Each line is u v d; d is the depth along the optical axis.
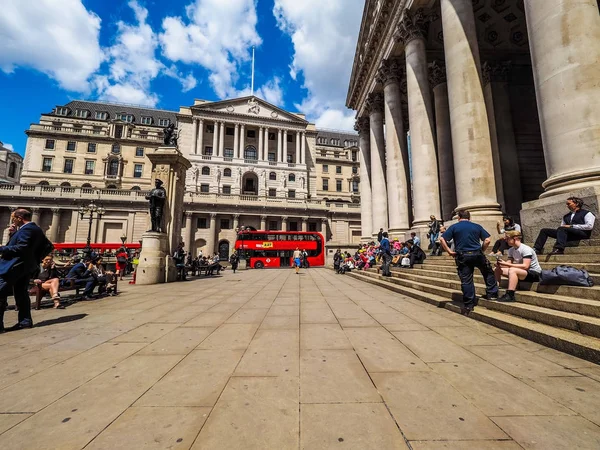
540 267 5.12
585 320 3.41
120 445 1.77
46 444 1.78
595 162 5.59
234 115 50.50
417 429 1.90
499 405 2.19
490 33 15.10
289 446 1.74
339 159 64.06
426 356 3.24
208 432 1.90
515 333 3.99
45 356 3.35
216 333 4.30
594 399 2.25
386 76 17.16
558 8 6.12
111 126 51.94
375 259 16.17
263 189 49.44
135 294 8.77
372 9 19.05
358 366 2.98
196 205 38.25
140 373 2.86
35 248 4.85
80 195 35.25
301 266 28.27
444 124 16.47
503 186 14.45
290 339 3.96
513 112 15.16
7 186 33.59
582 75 5.80
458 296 6.02
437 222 11.10
